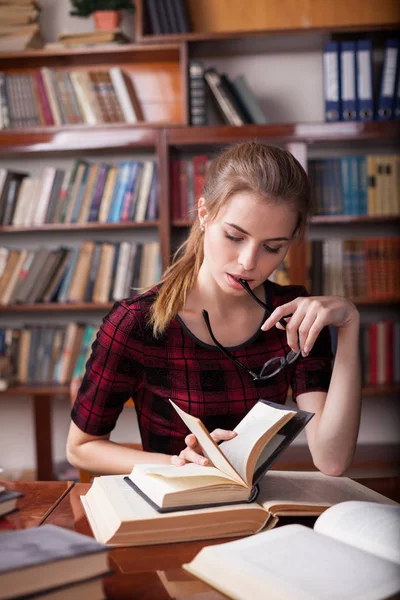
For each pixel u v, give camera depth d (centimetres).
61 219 329
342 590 70
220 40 320
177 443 140
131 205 326
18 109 326
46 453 336
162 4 319
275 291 147
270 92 350
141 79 347
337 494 109
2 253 332
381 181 321
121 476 113
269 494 107
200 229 138
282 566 76
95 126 318
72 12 324
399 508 94
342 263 325
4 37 325
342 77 313
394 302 330
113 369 137
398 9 327
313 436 128
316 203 322
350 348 127
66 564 71
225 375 140
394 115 315
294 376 143
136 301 141
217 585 78
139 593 78
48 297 331
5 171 331
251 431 108
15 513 107
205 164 321
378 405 356
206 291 139
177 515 93
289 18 333
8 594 67
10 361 332
